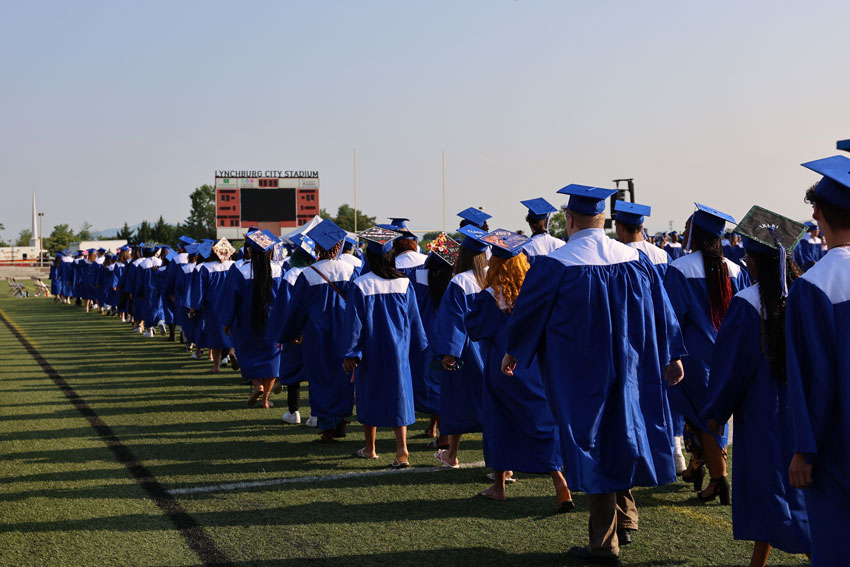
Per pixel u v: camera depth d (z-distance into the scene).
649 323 4.16
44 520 4.98
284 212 50.88
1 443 7.15
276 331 7.78
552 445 5.05
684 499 5.38
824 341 2.76
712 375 3.82
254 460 6.55
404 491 5.62
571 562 4.22
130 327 18.58
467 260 5.88
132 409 8.80
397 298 6.38
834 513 2.75
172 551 4.44
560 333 4.07
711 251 5.32
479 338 5.21
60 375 11.25
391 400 6.27
